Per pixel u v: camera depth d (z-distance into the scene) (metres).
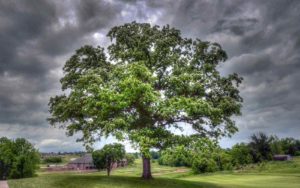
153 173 98.81
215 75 35.81
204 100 33.47
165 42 35.41
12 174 60.16
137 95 30.95
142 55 35.53
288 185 38.50
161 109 30.48
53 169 99.75
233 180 50.66
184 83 33.03
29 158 61.88
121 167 115.19
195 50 36.97
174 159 32.09
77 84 33.56
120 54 35.62
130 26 37.59
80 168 104.44
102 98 30.39
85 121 35.84
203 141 32.50
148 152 29.50
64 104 35.03
